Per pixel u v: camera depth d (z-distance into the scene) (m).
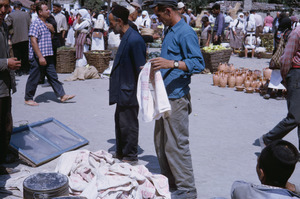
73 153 4.09
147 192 3.63
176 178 3.77
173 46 3.62
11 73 4.27
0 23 4.02
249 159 4.98
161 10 3.61
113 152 4.97
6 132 4.35
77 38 11.01
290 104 4.82
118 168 3.66
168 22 3.65
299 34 4.67
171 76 3.61
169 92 3.62
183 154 3.71
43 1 7.03
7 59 3.88
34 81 7.35
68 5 24.97
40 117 6.62
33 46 6.98
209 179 4.34
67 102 7.75
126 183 3.47
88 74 10.22
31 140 4.94
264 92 8.86
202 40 15.51
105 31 14.47
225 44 15.59
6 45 4.14
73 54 11.20
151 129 6.18
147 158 4.94
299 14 27.11
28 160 4.54
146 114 3.53
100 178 3.49
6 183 3.90
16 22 10.30
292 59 4.76
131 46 4.40
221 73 9.83
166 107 3.46
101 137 5.69
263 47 16.33
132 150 4.64
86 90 8.90
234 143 5.59
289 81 4.81
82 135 5.75
